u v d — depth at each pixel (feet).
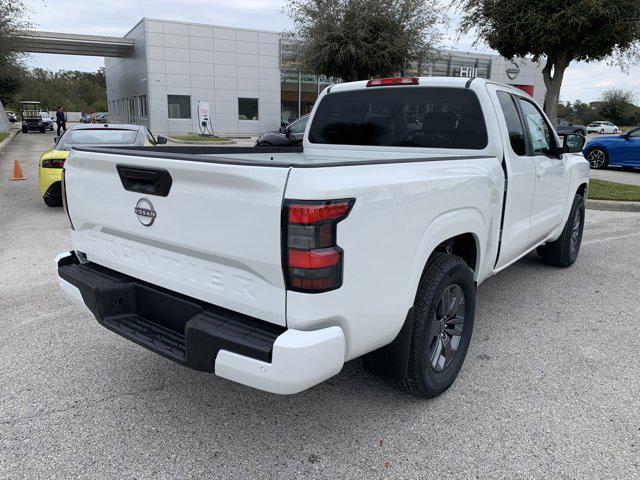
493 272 12.84
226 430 9.21
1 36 83.10
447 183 9.20
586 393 10.50
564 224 18.13
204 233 7.70
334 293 7.05
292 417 9.62
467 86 12.08
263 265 7.09
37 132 139.54
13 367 11.38
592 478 8.00
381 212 7.57
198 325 7.62
